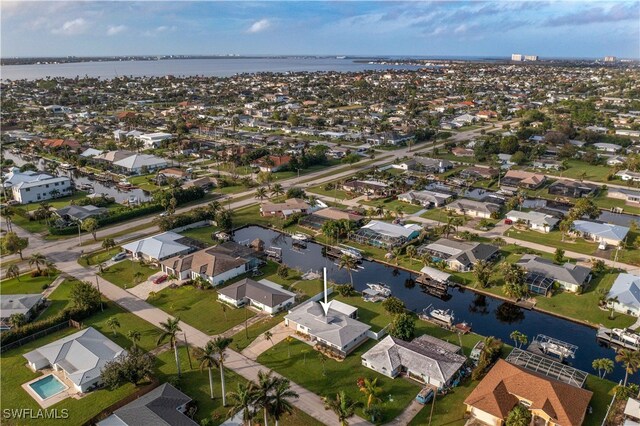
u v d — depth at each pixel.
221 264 119.94
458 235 146.00
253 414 64.06
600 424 71.31
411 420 72.69
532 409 71.62
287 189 198.12
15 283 118.69
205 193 192.88
